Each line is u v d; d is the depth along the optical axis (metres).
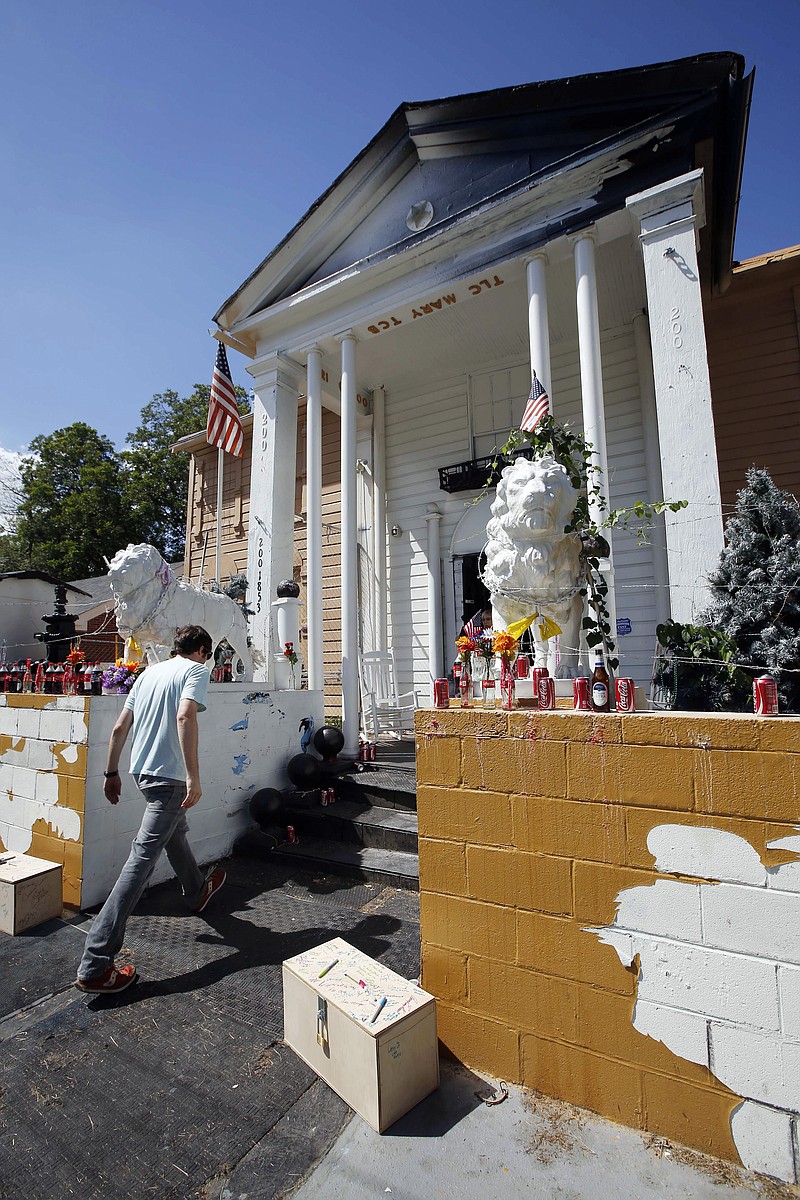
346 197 7.02
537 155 6.03
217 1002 2.73
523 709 2.34
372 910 3.66
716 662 3.04
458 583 8.38
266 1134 1.93
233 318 8.11
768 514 3.43
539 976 2.05
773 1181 1.63
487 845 2.19
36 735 4.40
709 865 1.78
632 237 5.62
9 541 26.95
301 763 5.39
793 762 1.67
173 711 3.23
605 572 4.84
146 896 3.98
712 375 7.16
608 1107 1.90
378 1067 1.90
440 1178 1.72
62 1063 2.32
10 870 3.78
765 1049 1.67
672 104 5.30
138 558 4.98
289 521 7.66
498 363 8.45
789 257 6.61
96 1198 1.71
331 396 8.84
